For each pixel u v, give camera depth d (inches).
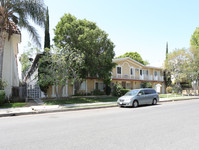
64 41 746.8
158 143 182.2
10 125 280.8
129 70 1251.8
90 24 761.0
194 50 1280.8
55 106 542.9
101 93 988.6
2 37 537.6
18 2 534.9
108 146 173.0
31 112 426.9
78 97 820.0
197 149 164.7
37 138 201.6
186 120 308.7
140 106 585.3
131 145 175.9
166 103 697.6
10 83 655.8
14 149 166.1
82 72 741.3
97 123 288.2
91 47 701.9
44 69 650.2
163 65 1409.9
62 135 213.8
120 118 336.2
